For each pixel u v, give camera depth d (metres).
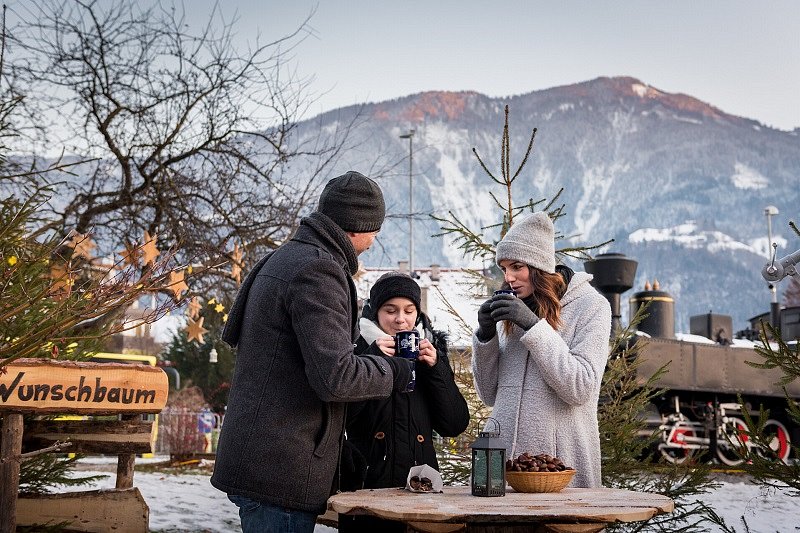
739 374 14.95
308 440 2.95
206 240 8.30
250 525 2.93
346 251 3.12
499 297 3.61
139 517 3.99
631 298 14.76
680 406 14.33
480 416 6.04
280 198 9.13
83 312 3.65
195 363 25.06
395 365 3.08
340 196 3.17
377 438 3.54
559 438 3.69
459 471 5.84
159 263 3.74
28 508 3.92
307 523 2.98
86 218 8.07
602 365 3.68
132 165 8.87
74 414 3.87
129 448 4.00
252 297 3.07
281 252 3.09
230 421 2.98
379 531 3.40
